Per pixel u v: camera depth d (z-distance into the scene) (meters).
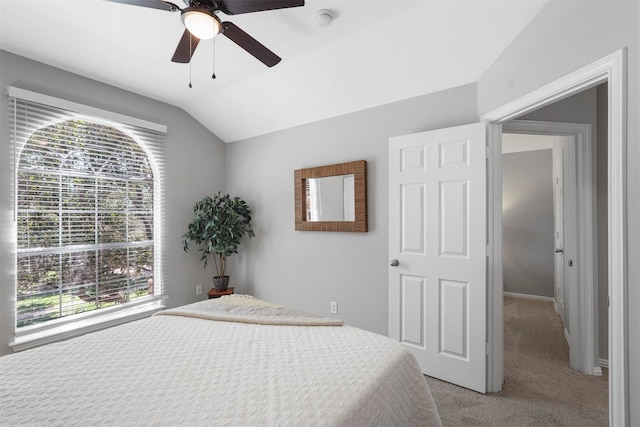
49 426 0.83
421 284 2.37
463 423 1.79
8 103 2.23
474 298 2.12
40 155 2.39
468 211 2.15
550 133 2.37
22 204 2.29
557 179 3.59
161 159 3.19
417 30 2.04
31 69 2.36
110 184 2.81
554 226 4.29
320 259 3.07
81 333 2.56
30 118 2.33
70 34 2.08
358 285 2.81
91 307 2.67
